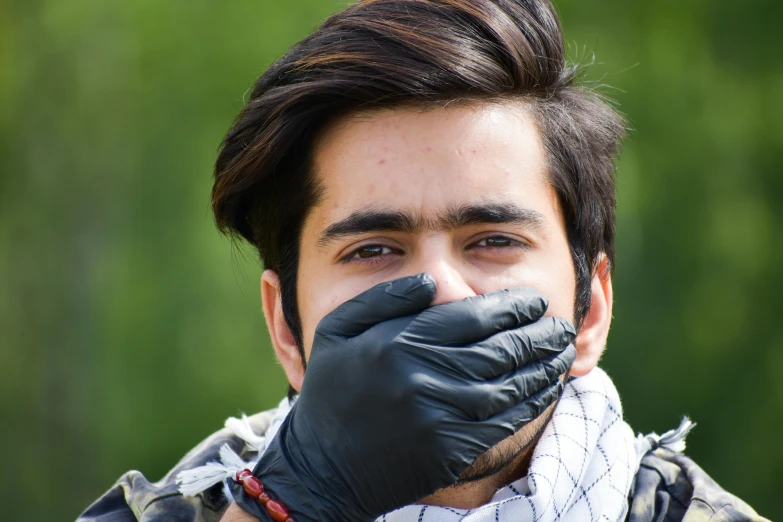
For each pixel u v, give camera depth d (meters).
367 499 3.44
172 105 19.69
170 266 19.89
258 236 4.39
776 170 18.42
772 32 18.53
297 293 4.08
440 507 3.81
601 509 3.97
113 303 19.62
